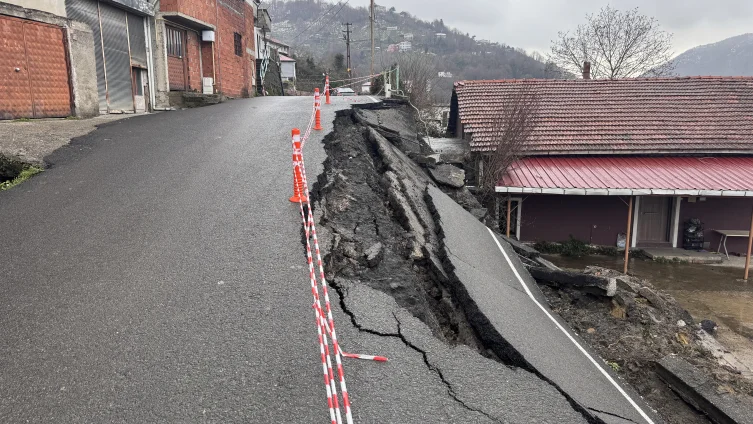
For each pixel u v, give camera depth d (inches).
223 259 203.5
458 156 661.3
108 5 562.6
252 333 157.8
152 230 228.7
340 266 209.3
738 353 366.6
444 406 137.4
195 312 167.5
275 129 421.4
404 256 237.1
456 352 164.1
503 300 229.6
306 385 137.8
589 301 313.4
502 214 637.3
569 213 665.6
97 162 326.6
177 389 133.3
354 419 128.0
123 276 189.0
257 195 269.4
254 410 127.6
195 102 699.4
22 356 144.5
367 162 349.1
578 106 732.7
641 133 677.9
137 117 508.1
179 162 328.2
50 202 260.2
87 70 503.5
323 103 568.7
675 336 302.0
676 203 665.0
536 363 168.7
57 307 168.6
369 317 174.2
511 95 734.5
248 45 1005.2
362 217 261.7
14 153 320.8
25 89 435.8
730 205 668.1
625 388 198.5
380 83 858.8
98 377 136.9
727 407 228.7
